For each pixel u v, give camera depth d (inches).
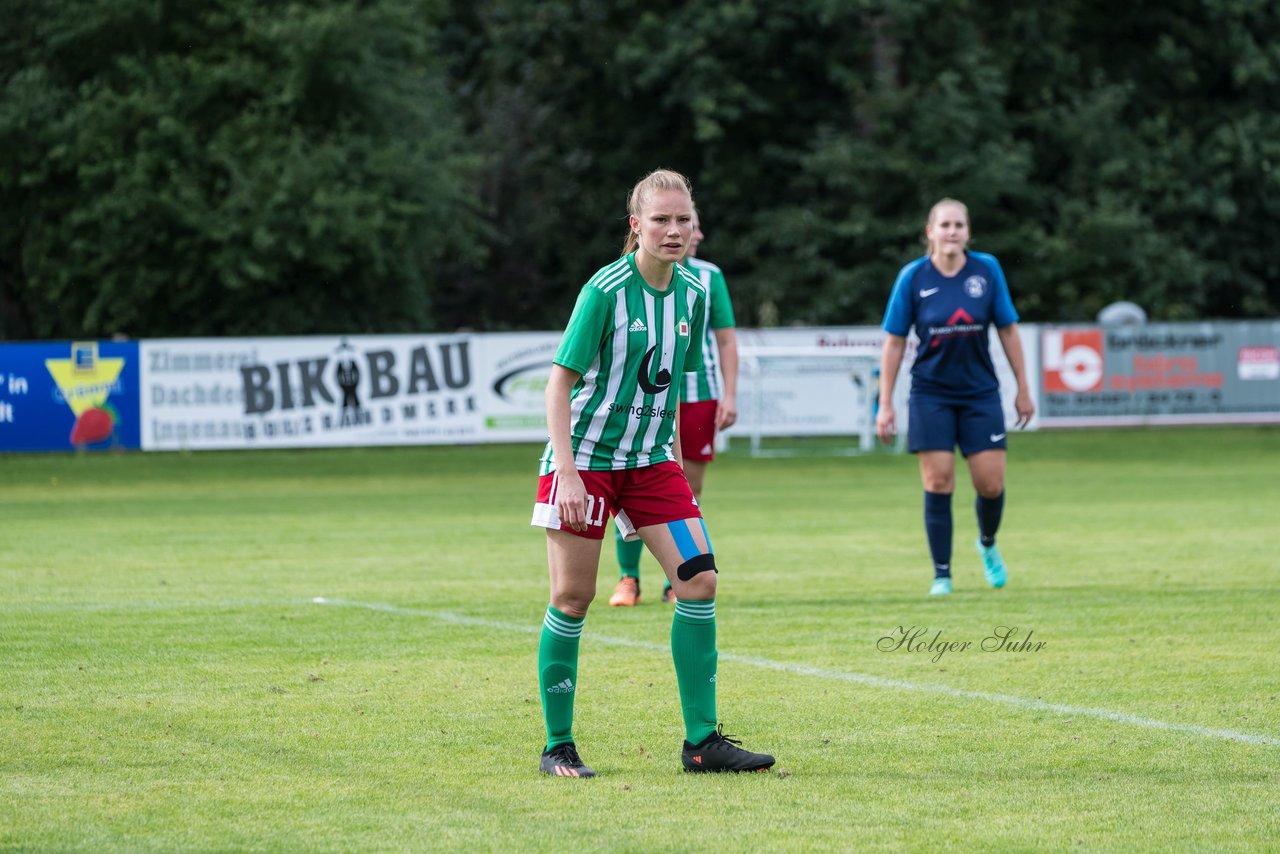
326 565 1584.6
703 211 5570.9
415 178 4584.2
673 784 697.0
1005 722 821.9
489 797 673.0
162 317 4635.8
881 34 5216.5
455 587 1403.8
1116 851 590.2
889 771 718.5
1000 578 1387.8
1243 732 796.0
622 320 706.8
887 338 1347.2
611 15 5423.2
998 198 5418.3
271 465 3316.9
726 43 5147.6
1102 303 5260.8
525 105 5974.4
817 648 1059.9
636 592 1310.3
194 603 1294.3
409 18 4736.7
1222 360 3730.3
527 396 3538.4
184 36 4426.7
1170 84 5723.4
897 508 2282.2
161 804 658.8
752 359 3518.7
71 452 3422.7
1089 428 3720.5
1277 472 2913.4
